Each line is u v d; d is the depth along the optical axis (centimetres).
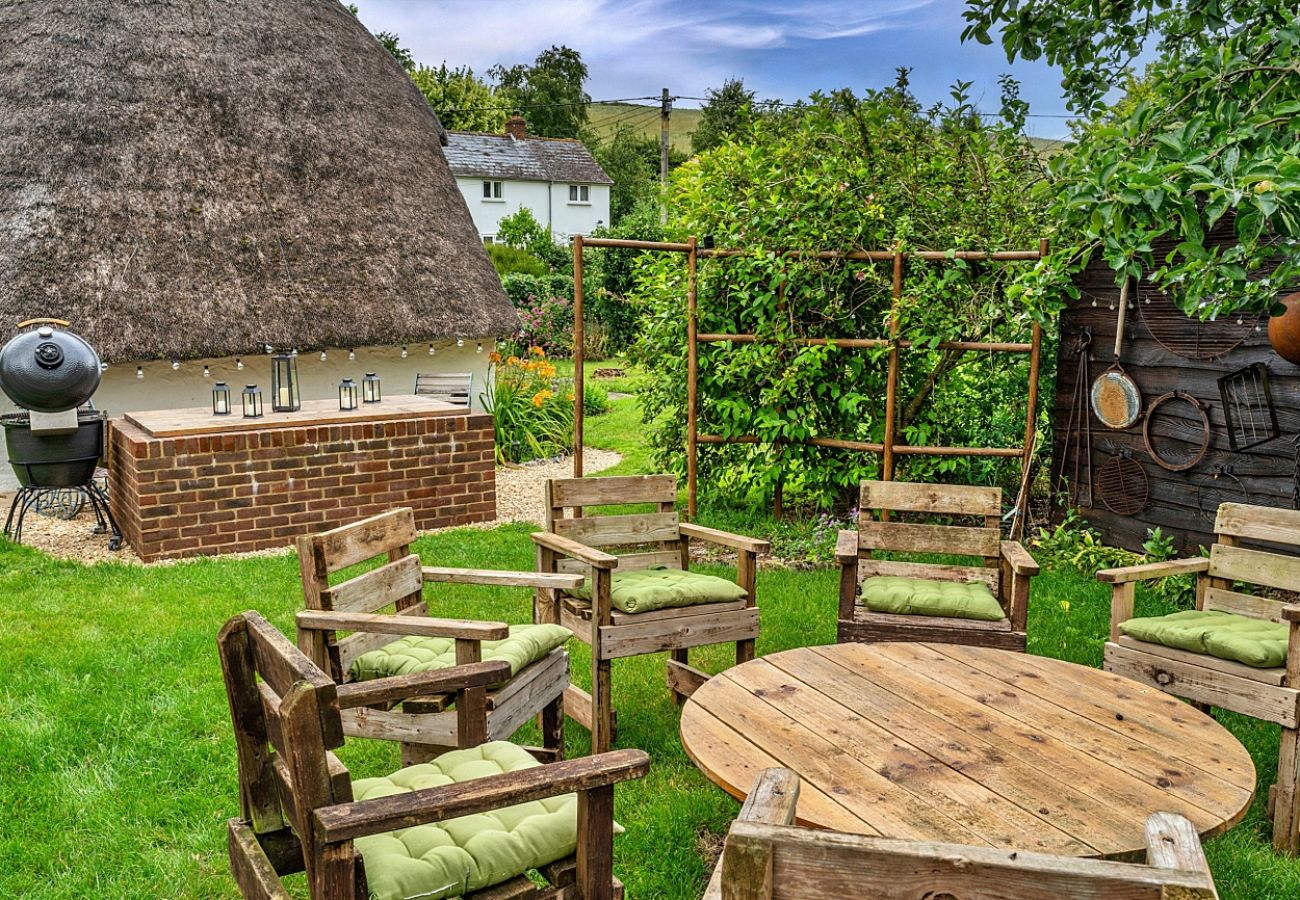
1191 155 329
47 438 636
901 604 392
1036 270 478
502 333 1025
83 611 502
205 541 629
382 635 324
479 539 670
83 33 922
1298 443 489
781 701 280
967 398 720
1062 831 207
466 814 181
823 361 682
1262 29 426
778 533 674
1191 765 240
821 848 123
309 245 918
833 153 697
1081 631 494
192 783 334
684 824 313
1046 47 504
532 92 5734
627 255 2031
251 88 972
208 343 834
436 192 1064
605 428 1201
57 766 341
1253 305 369
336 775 181
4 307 777
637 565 434
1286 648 324
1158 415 568
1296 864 300
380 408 737
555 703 348
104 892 272
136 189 857
